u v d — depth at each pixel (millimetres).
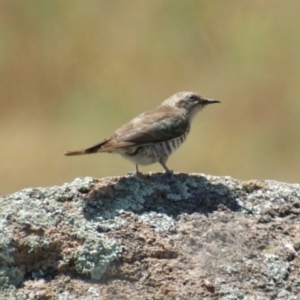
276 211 9812
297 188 10219
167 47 24594
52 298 8453
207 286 8688
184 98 11500
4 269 8547
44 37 24953
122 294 8570
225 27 25156
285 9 25453
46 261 8672
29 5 25703
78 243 8781
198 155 20234
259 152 20688
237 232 9336
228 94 22375
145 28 25156
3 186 19453
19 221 8805
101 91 22938
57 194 9398
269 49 24375
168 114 10727
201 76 23422
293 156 20828
